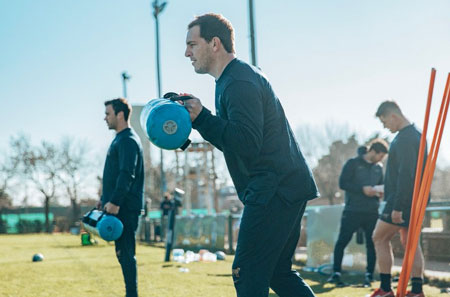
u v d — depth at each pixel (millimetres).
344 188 6742
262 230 2713
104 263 9406
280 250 2781
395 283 6391
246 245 2729
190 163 33656
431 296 5391
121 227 4488
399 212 4883
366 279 6527
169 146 2637
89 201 47750
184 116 2615
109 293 5734
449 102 3012
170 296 5461
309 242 8539
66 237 25531
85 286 6320
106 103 4859
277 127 2785
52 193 45938
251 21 10102
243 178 2869
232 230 12508
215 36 2861
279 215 2738
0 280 7000
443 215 6914
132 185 4672
